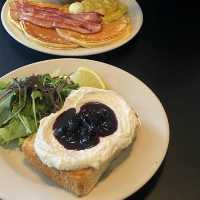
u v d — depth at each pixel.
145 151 0.38
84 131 0.36
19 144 0.40
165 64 0.51
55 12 0.55
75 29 0.53
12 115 0.41
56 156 0.34
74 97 0.39
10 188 0.35
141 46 0.53
